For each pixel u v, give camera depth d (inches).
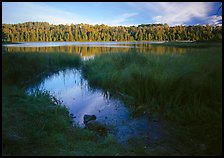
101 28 4279.0
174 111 211.0
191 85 233.8
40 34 3659.0
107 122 213.0
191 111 199.6
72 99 301.6
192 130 175.8
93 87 369.7
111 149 149.9
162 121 201.2
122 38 3737.7
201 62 257.3
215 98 209.5
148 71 304.3
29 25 4062.5
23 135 155.9
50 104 254.1
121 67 418.0
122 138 175.8
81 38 3983.8
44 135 160.7
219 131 161.5
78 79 446.6
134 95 270.2
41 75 466.6
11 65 372.2
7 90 258.4
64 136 167.3
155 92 250.5
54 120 196.9
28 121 184.4
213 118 178.9
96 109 255.8
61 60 618.5
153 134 178.9
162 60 360.2
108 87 352.5
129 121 210.5
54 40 3846.0
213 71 234.4
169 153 143.6
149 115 217.2
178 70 271.4
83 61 671.8
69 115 235.3
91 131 188.4
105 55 568.1
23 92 271.9
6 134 148.8
